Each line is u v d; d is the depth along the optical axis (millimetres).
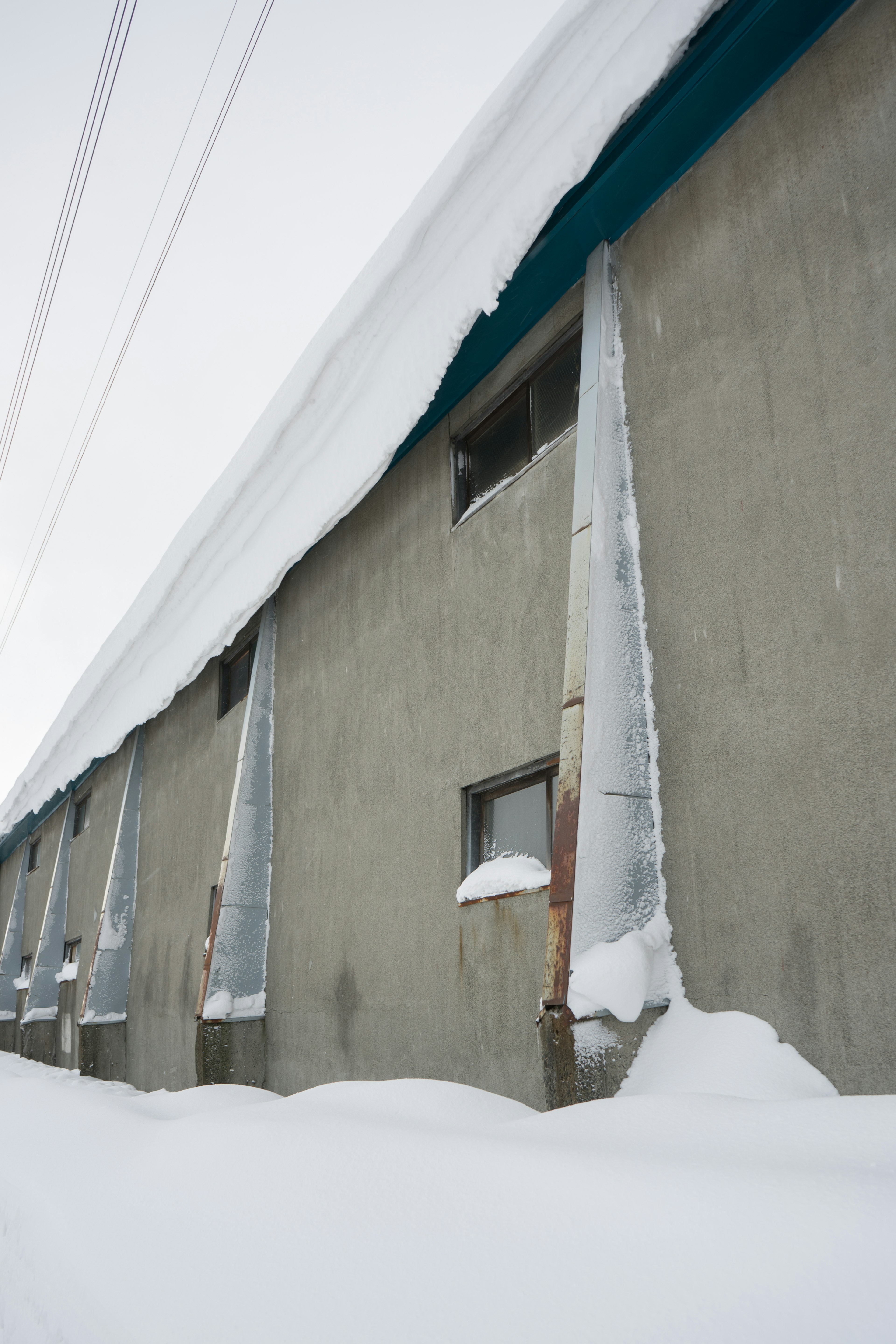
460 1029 5180
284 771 8016
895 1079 2977
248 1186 2609
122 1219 2785
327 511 6336
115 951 11297
